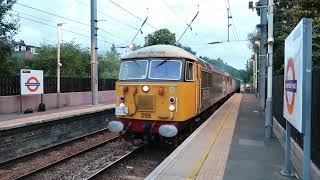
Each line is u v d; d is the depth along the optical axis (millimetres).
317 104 7461
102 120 19875
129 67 12844
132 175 10492
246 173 7863
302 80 5836
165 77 12203
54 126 15320
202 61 16141
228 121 17062
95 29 26781
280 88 13758
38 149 14227
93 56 26953
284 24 16766
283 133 11656
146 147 13773
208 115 21516
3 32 24109
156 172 7926
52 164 11375
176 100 11930
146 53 12734
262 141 11758
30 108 23234
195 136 12492
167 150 13367
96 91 27297
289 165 7711
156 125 12211
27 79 22484
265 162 8875
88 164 11820
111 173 10586
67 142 15367
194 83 13227
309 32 5773
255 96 47219
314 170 7266
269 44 12883
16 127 12914
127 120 12594
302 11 12961
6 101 21547
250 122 16766
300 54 5914
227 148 10578
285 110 7613
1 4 23453
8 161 11758
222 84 26422
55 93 26453
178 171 8008
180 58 12320
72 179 10047
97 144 14664
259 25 22438
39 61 38906
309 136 5969
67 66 38875
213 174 7785
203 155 9555
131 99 12414
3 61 25031
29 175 10234
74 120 16859
